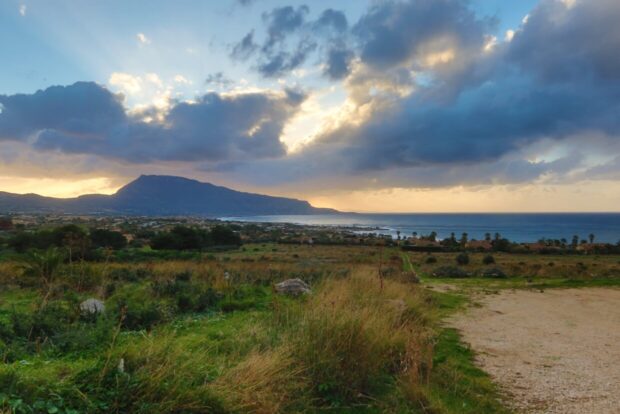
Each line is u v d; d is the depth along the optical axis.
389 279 13.63
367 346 4.85
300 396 4.12
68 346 5.29
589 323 9.62
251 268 18.80
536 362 6.36
